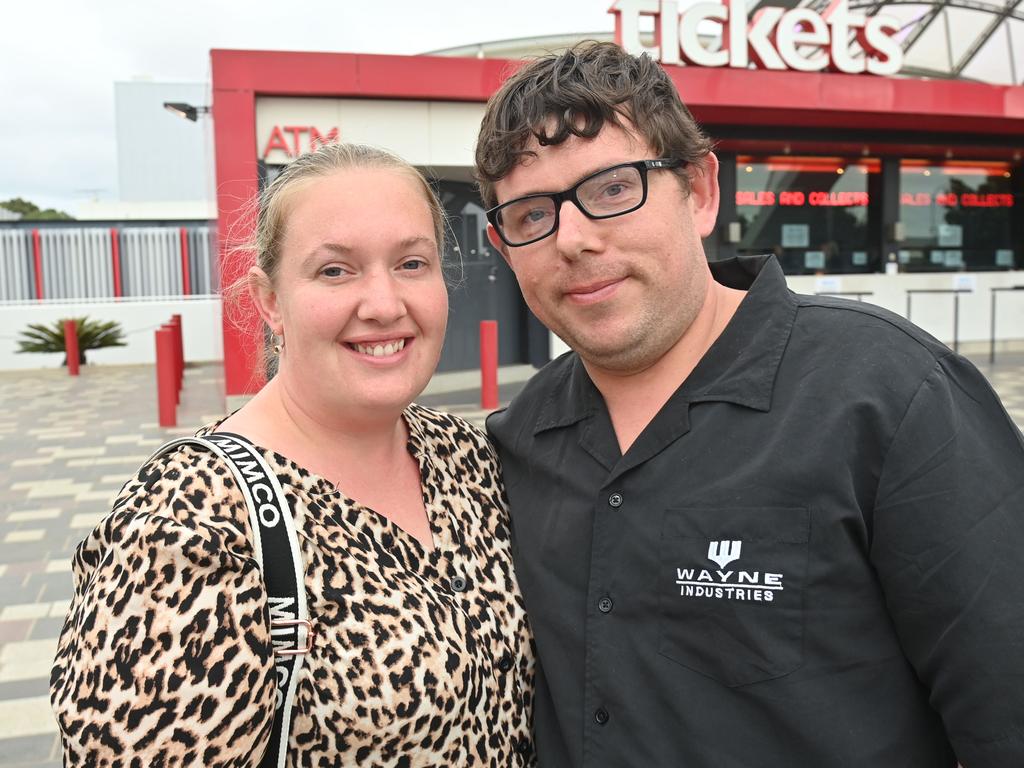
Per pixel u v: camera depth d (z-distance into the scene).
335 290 1.40
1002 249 13.30
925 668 1.28
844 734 1.26
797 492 1.31
